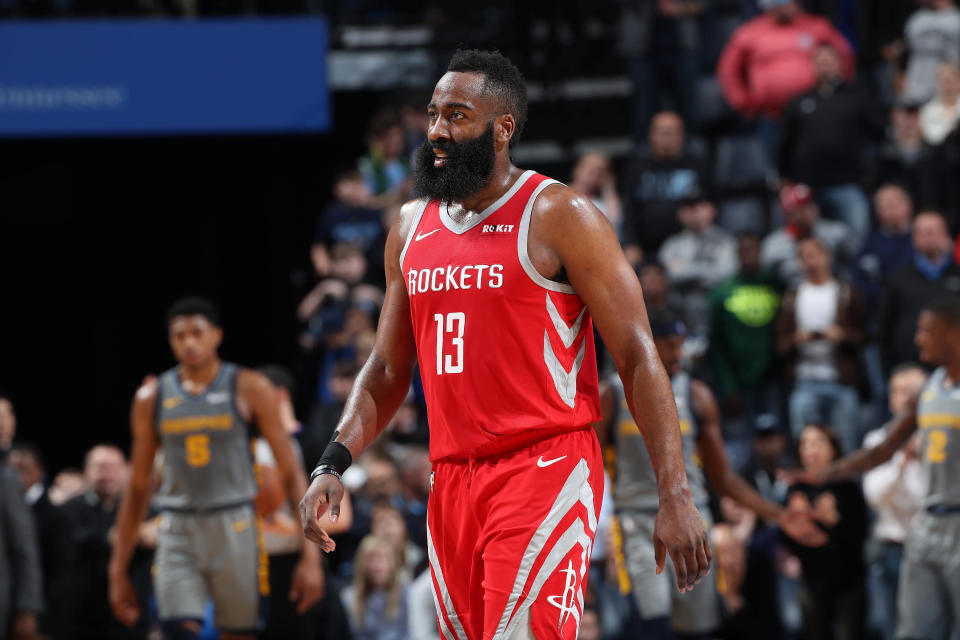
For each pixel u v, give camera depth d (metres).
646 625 19.64
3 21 31.16
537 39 41.09
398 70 38.41
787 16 35.28
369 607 23.53
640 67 37.47
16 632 22.67
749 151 36.00
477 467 10.05
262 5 37.84
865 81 38.56
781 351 28.41
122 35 31.59
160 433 18.83
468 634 10.12
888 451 20.61
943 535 19.88
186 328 18.52
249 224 39.84
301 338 33.72
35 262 39.00
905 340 28.23
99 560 25.05
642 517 19.70
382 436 26.55
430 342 10.17
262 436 19.12
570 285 10.07
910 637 20.19
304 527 9.92
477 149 9.98
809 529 19.98
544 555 9.78
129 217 39.34
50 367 39.38
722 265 30.84
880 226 32.75
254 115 32.03
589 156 32.19
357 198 32.94
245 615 18.89
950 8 36.75
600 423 19.78
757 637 24.42
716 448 19.97
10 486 22.66
